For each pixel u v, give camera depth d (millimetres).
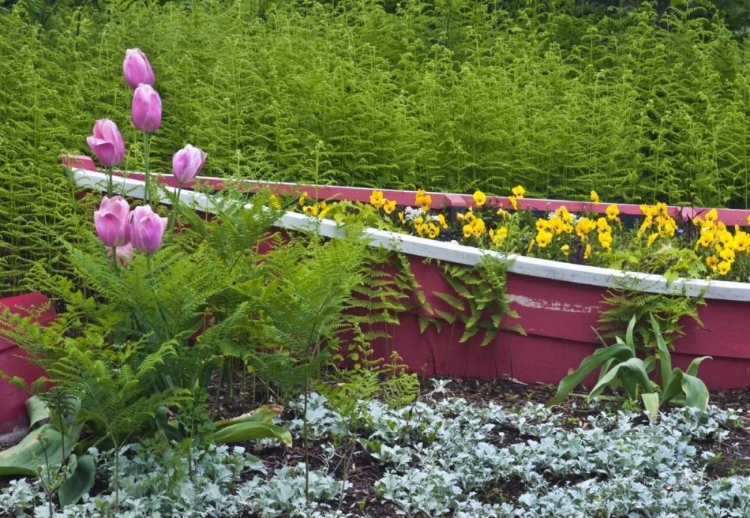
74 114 7141
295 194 5336
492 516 3600
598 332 5262
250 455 3930
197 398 3781
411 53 10344
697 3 13312
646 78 10688
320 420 4320
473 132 8609
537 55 11211
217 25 10398
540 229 6027
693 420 4578
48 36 9328
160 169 7086
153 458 3727
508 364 5375
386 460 4051
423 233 6410
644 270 5766
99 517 3375
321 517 3535
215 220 4605
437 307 5312
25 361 4266
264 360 3727
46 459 3512
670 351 5309
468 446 4145
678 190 8875
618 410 4754
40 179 5340
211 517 3494
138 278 3545
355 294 5281
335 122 8172
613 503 3656
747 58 11445
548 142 8680
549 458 4098
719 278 5906
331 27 10852
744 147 9023
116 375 3520
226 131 7637
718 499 3781
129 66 3854
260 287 3834
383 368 5316
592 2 13555
